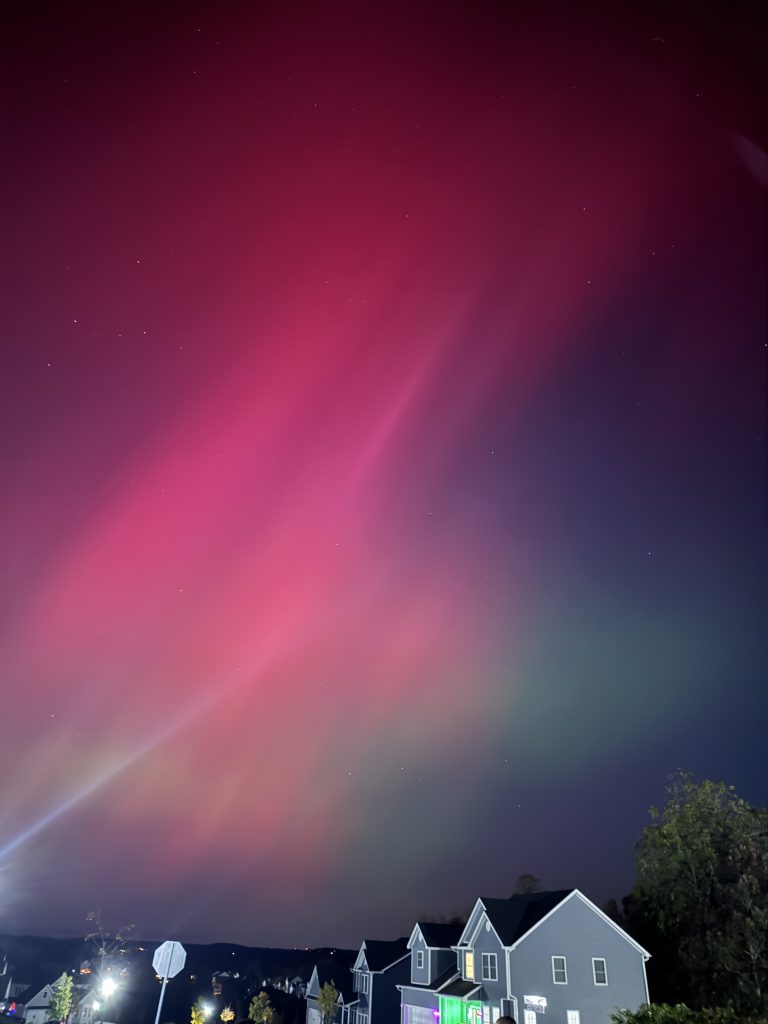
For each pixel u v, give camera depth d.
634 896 40.31
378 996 48.53
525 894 39.47
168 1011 72.94
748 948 28.41
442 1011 38.56
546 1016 31.92
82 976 58.66
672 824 34.16
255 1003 69.81
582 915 33.25
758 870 30.41
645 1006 13.51
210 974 100.19
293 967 104.31
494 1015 33.91
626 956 31.80
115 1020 61.69
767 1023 12.73
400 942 55.09
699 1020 12.75
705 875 32.78
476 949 36.75
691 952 31.22
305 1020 69.88
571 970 32.34
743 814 33.03
